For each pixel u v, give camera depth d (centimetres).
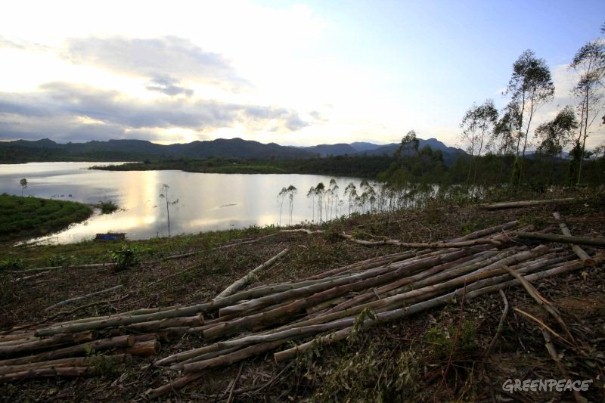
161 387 330
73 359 384
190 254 898
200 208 4903
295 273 605
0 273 879
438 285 403
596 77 1484
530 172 2266
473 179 2159
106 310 545
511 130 1816
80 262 1025
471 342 293
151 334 417
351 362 265
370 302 403
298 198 5959
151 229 3544
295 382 314
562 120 1867
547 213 635
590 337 291
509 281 393
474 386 250
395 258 557
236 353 355
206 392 322
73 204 5100
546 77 1563
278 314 411
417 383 268
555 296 361
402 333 348
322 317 389
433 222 764
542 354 287
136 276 728
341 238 823
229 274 660
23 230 3519
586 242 436
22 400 340
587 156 1855
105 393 339
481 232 599
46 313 564
